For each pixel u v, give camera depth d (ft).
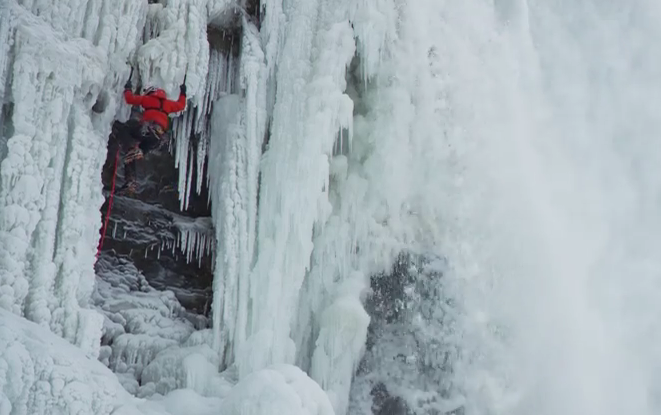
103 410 19.20
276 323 26.07
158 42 25.52
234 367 25.75
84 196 22.20
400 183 29.81
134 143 26.96
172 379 25.03
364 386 29.81
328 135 27.63
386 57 30.01
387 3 29.73
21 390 17.54
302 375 22.91
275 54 28.84
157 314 28.58
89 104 23.31
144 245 30.81
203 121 29.45
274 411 20.97
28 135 20.59
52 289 20.83
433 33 31.07
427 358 30.58
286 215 26.73
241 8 28.91
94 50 23.11
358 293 28.73
